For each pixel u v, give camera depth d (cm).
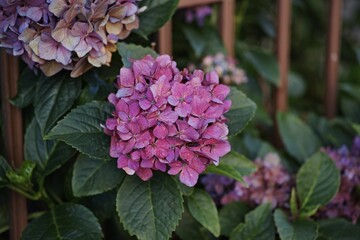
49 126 92
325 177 105
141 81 87
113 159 93
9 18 88
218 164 92
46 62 90
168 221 88
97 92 95
